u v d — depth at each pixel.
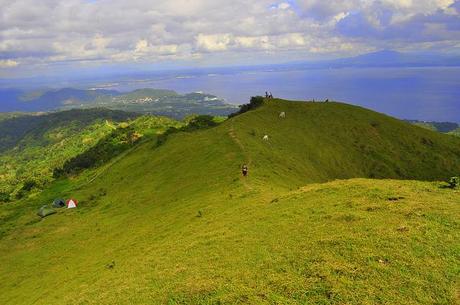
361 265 21.36
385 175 90.62
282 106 111.56
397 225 25.77
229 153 70.56
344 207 31.47
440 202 29.41
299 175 66.25
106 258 43.59
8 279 54.94
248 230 31.48
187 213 47.44
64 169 167.88
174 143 96.75
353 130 104.00
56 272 49.19
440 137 113.00
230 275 23.12
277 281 21.19
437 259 21.09
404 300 18.03
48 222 80.50
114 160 130.12
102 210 76.44
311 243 25.42
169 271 26.83
